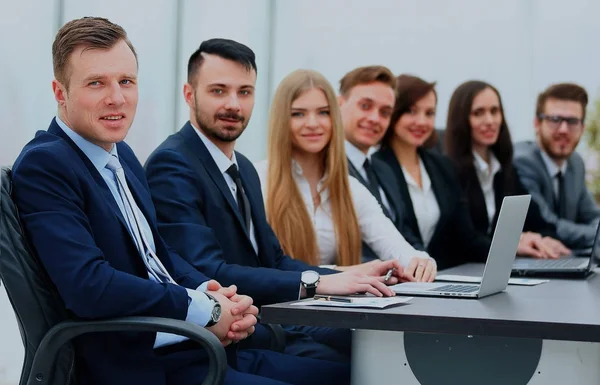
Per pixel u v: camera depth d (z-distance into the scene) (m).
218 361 2.06
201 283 2.62
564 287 2.83
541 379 2.05
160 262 2.49
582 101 5.48
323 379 2.65
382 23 5.93
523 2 5.93
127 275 2.15
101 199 2.26
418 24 5.93
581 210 5.51
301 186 3.82
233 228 2.97
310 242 3.72
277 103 3.79
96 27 2.33
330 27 5.90
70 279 2.07
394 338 2.13
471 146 5.02
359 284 2.53
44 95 4.42
